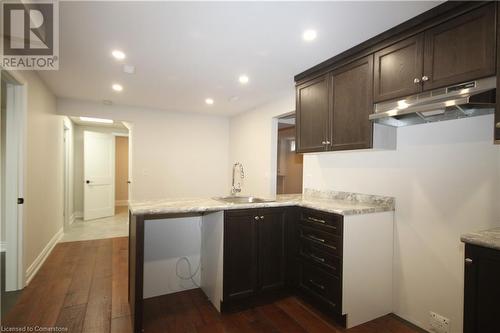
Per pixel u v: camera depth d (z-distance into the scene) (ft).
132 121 15.43
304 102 9.30
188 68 9.32
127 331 6.51
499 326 4.15
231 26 6.54
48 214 12.18
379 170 8.10
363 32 6.73
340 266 6.84
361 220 7.10
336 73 8.06
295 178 19.81
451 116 6.36
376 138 7.08
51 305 7.63
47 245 11.99
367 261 7.21
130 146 16.31
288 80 10.46
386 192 7.89
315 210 7.70
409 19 6.11
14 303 7.72
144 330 6.59
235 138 17.39
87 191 19.61
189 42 7.38
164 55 8.25
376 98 6.84
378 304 7.41
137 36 7.07
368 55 7.11
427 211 6.91
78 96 13.25
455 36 5.37
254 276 7.84
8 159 8.50
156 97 13.29
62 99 13.65
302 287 8.13
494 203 5.76
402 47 6.29
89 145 19.80
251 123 15.53
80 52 8.06
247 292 7.72
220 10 5.88
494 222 5.75
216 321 7.05
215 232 7.80
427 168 6.93
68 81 10.89
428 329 6.82
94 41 7.36
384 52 6.70
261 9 5.82
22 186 8.60
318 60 8.46
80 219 20.04
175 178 16.69
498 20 4.78
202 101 13.97
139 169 15.70
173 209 6.84
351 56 7.59
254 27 6.57
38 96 10.27
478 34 5.05
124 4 5.66
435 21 5.68
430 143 6.88
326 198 9.88
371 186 8.32
